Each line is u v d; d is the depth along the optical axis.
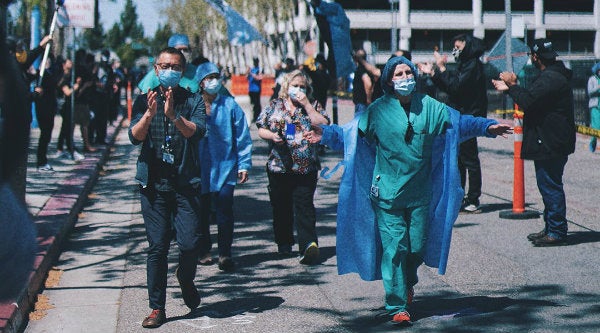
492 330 5.77
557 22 72.06
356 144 5.89
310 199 7.85
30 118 2.40
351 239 5.99
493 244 8.63
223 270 7.75
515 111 10.10
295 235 9.41
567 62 23.39
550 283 7.05
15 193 2.38
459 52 10.23
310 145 7.78
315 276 7.49
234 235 9.44
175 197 5.87
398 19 69.56
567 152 8.23
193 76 7.52
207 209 7.90
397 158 5.75
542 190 8.45
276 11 63.97
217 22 70.62
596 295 6.65
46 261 7.68
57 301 6.73
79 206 11.29
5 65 2.25
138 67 64.06
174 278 7.53
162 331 5.88
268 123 7.79
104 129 19.23
